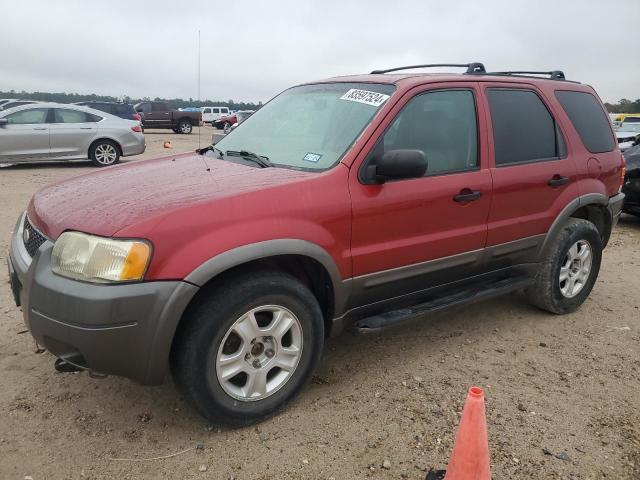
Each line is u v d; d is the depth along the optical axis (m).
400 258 3.32
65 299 2.44
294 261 3.11
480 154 3.73
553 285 4.39
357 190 3.09
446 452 2.74
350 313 3.28
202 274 2.53
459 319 4.46
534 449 2.79
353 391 3.29
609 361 3.79
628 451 2.81
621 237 7.72
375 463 2.65
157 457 2.66
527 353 3.87
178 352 2.63
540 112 4.23
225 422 2.81
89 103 19.39
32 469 2.54
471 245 3.70
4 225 6.89
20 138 12.31
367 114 3.33
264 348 2.90
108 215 2.62
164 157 4.00
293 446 2.76
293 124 3.68
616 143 4.93
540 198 4.10
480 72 4.13
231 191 2.77
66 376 3.33
